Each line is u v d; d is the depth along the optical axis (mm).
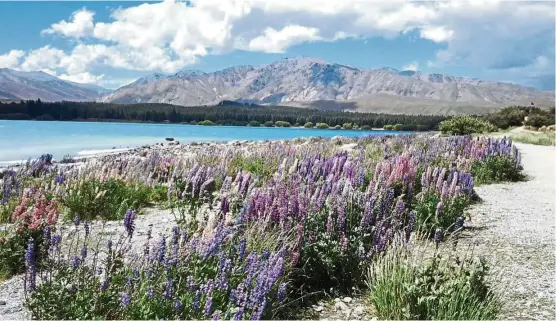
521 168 18688
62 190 11617
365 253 6984
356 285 6699
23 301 6031
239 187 9234
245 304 4949
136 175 14195
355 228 7219
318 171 11102
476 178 17109
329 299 6438
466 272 5793
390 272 6090
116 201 11766
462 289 5473
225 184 9492
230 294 5156
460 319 5203
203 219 7852
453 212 9484
